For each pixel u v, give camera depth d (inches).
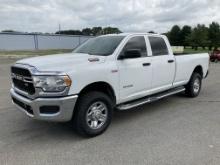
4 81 409.7
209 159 137.0
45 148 153.2
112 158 139.9
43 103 149.3
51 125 193.3
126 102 200.4
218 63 930.1
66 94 150.8
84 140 165.5
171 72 238.2
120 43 192.4
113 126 192.4
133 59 196.1
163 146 154.5
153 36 223.1
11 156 142.6
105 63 175.6
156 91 225.5
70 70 153.2
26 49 1926.7
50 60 167.3
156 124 196.1
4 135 173.2
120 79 185.0
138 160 137.2
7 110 232.2
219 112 228.5
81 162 135.6
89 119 168.2
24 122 199.6
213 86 368.8
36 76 148.7
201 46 3166.8
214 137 168.1
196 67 285.3
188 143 158.4
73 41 2224.4
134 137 169.8
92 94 166.6
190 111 232.1
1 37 1802.4
